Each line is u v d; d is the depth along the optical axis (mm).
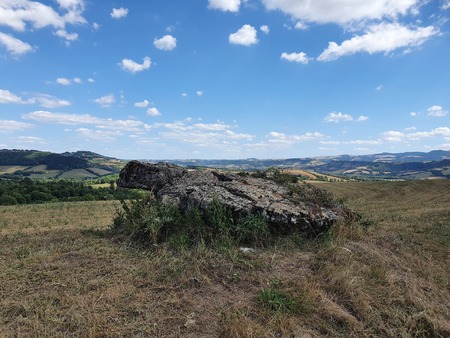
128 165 9836
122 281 4434
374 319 3910
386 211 18922
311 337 3471
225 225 6328
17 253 5832
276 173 9711
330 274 4680
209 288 4336
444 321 4070
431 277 5359
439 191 33750
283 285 4391
